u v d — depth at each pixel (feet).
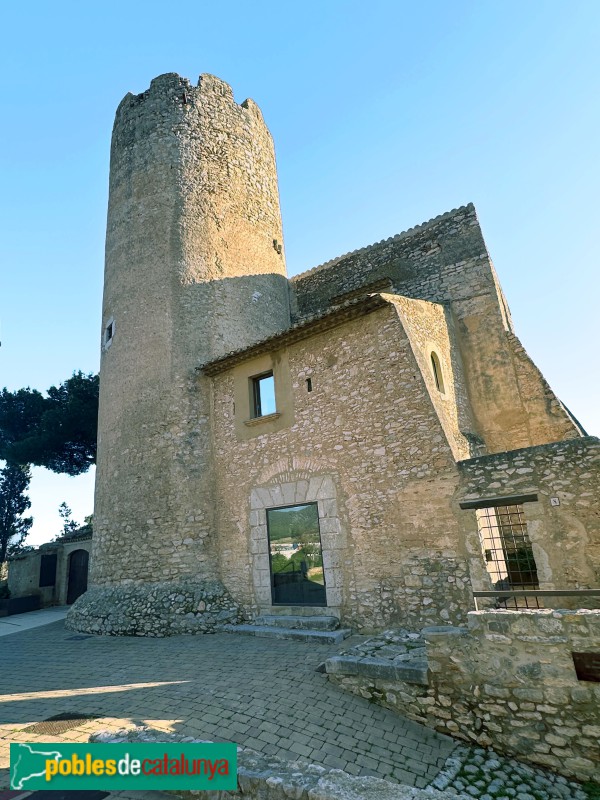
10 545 102.89
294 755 15.51
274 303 49.98
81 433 70.54
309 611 29.66
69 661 27.58
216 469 38.01
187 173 47.14
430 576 25.27
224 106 52.29
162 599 33.88
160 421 39.37
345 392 31.37
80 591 63.57
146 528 37.17
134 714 18.38
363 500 28.78
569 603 21.40
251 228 50.37
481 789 14.89
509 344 39.68
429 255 45.88
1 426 77.30
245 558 34.17
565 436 36.17
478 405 39.63
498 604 22.35
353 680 20.06
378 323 30.99
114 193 49.83
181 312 42.37
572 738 15.88
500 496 23.89
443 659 18.54
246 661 24.06
